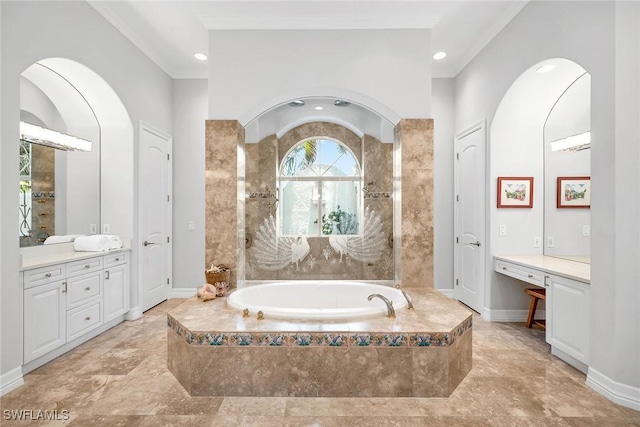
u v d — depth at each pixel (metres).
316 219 3.73
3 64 2.34
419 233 3.49
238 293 3.04
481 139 3.97
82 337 3.18
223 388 2.25
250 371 2.24
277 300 3.31
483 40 3.84
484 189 3.91
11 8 2.40
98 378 2.50
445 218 4.79
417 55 3.48
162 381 2.45
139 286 4.01
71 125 3.53
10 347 2.36
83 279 3.14
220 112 3.50
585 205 3.19
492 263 3.79
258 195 3.71
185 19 3.51
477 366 2.71
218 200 3.52
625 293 2.19
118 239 3.66
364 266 3.71
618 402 2.19
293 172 3.74
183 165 4.83
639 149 2.16
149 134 4.22
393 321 2.44
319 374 2.23
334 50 3.48
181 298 4.79
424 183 3.48
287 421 1.99
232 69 3.49
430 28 3.48
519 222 3.78
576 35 2.58
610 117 2.26
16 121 2.43
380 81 3.48
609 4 2.29
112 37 3.50
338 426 1.95
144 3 3.25
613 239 2.23
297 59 3.49
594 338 2.38
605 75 2.31
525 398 2.25
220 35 3.50
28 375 2.54
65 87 3.40
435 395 2.25
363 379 2.23
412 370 2.24
